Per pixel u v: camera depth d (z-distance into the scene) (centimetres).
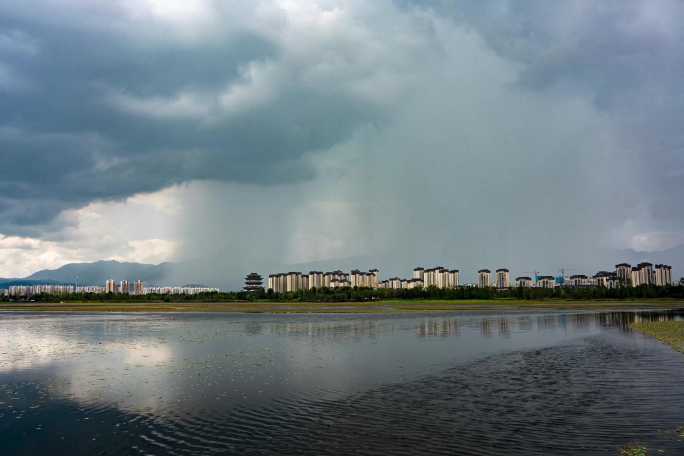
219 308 17188
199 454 2178
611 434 2350
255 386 3562
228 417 2748
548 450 2148
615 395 3147
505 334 7288
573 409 2820
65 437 2450
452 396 3195
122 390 3475
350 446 2250
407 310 15250
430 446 2225
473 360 4722
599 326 8456
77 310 16675
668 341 5962
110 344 6231
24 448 2306
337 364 4522
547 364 4431
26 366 4550
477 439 2314
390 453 2150
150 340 6662
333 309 16075
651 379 3641
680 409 2780
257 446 2266
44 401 3181
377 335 7231
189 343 6275
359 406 2953
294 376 3934
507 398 3120
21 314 14188
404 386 3525
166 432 2500
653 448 2148
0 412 2920
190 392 3384
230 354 5222
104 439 2411
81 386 3628
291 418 2708
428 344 6056
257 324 9538
